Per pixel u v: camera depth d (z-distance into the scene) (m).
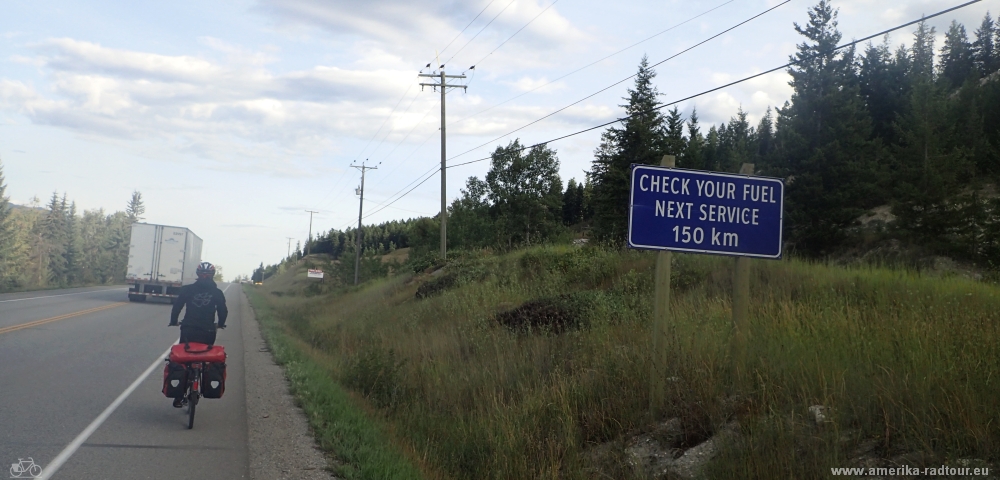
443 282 23.88
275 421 8.39
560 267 20.84
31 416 7.81
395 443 7.52
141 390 9.98
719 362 7.00
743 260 7.66
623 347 8.48
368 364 11.13
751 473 5.07
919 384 5.43
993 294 10.73
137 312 25.61
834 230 35.53
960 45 92.62
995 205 27.12
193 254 37.38
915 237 30.58
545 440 6.81
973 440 4.76
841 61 42.19
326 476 6.19
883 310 9.22
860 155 39.03
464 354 12.13
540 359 9.98
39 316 20.75
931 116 40.69
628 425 6.95
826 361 6.43
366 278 53.16
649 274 15.15
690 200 7.49
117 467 6.11
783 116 45.50
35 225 108.56
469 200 58.38
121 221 127.38
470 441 7.58
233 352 15.84
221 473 6.14
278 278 108.31
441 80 34.53
